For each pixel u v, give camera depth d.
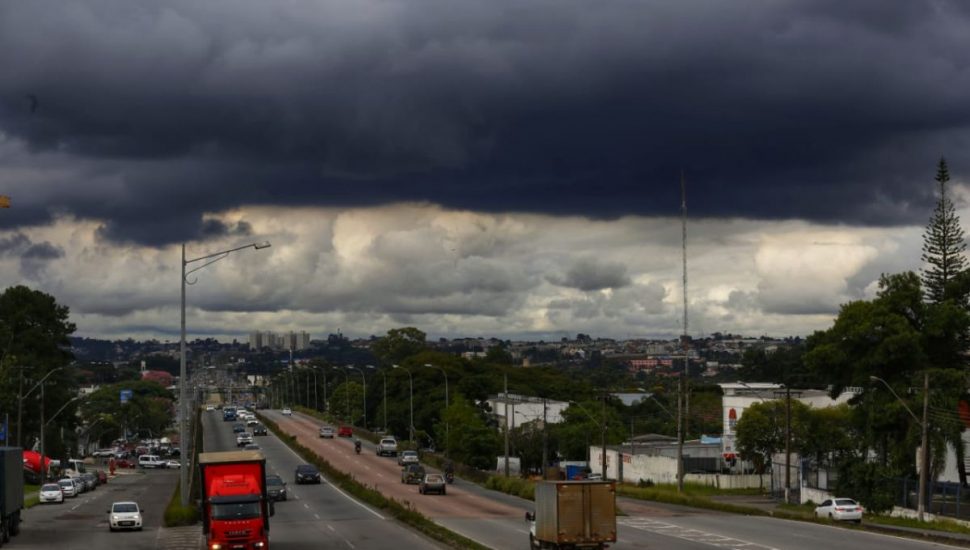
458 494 83.62
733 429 113.62
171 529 57.38
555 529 40.22
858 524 57.03
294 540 50.25
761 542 47.44
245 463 43.59
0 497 49.66
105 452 175.62
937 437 77.44
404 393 173.00
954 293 101.88
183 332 60.16
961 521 61.59
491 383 175.12
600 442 131.88
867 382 85.44
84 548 47.66
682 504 75.25
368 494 75.06
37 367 128.38
